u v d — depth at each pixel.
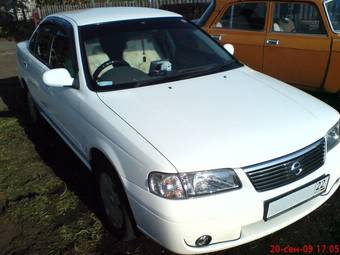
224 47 4.14
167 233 2.44
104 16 3.94
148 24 3.92
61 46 3.96
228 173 2.43
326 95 5.66
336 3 5.18
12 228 3.35
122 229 2.96
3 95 7.14
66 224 3.34
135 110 2.95
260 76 3.66
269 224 2.62
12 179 4.12
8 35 14.67
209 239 2.48
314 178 2.70
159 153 2.49
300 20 5.42
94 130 3.05
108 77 3.38
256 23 5.79
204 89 3.27
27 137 5.14
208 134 2.62
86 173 4.14
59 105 3.86
